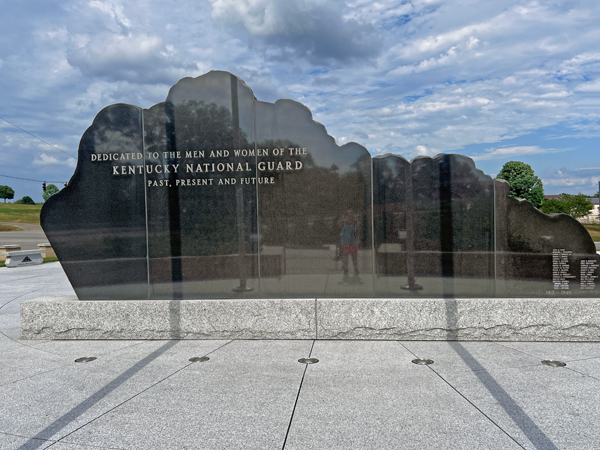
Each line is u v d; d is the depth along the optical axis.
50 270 16.72
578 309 5.88
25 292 10.95
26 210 97.31
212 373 4.79
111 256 6.71
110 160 6.72
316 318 6.14
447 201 6.43
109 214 6.71
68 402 4.05
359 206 6.51
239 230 6.64
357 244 6.50
